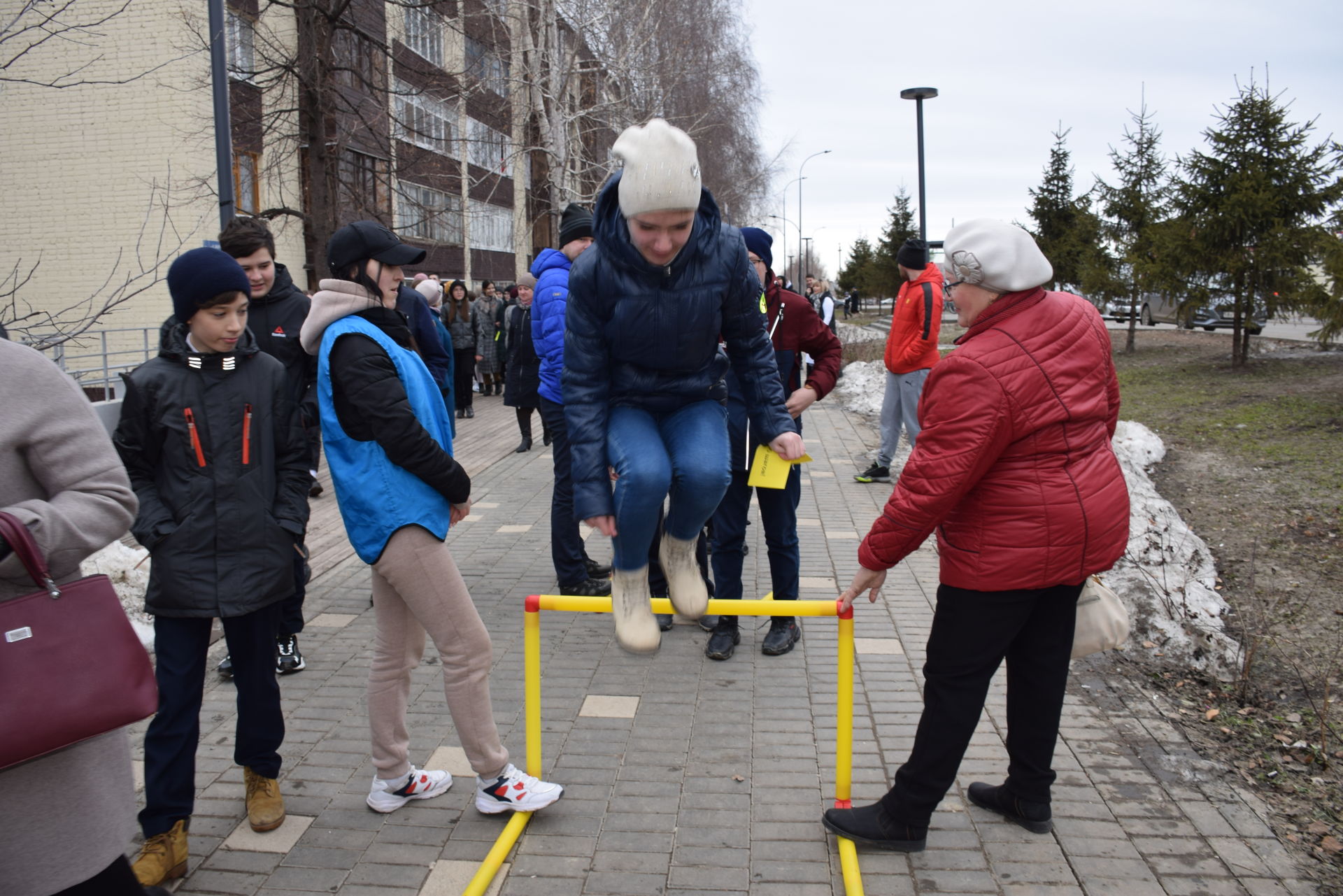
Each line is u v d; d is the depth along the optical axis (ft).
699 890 9.72
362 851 10.46
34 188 57.41
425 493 10.19
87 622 6.31
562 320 17.90
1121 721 13.37
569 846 10.53
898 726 13.38
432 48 68.03
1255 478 25.50
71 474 6.54
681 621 17.95
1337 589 17.72
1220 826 10.72
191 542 9.89
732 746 12.84
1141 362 55.72
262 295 14.66
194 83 52.85
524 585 20.45
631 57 71.82
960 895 9.59
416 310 19.97
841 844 10.19
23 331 22.39
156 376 10.01
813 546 23.03
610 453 8.73
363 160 60.49
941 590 9.89
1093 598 10.44
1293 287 47.73
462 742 10.71
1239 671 14.88
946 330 99.96
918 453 9.32
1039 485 9.21
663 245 7.91
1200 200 48.62
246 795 11.40
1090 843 10.44
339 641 17.03
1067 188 92.27
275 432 10.45
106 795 6.69
